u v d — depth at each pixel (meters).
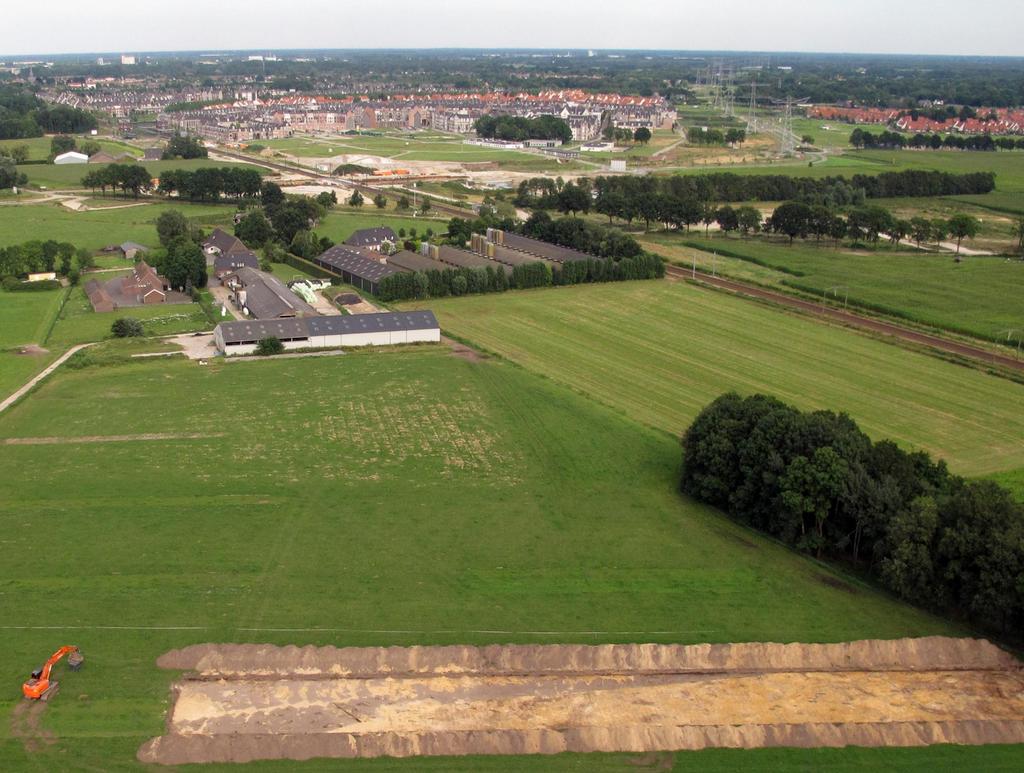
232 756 72.19
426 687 80.50
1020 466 123.94
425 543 102.69
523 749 73.81
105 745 72.56
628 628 87.94
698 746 74.50
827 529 103.31
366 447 128.38
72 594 91.38
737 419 113.81
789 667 83.94
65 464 121.06
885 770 72.25
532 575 96.69
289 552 100.12
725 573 98.06
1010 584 84.69
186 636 85.38
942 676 83.12
